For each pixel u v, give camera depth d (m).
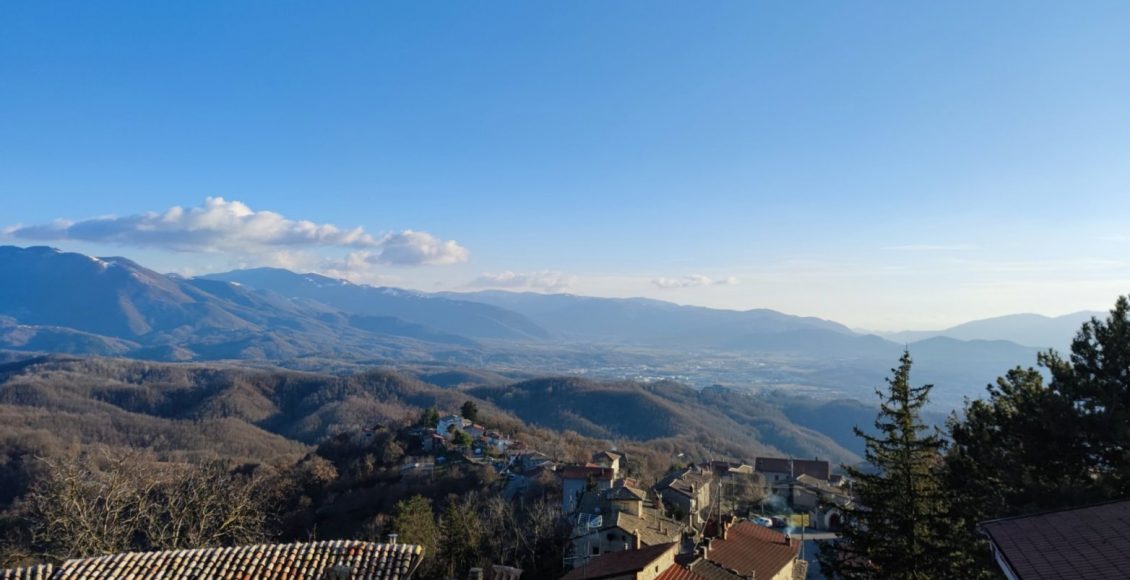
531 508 74.38
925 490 24.41
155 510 43.44
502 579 35.12
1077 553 15.89
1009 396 32.88
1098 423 26.91
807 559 58.44
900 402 24.64
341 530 84.56
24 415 169.88
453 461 109.75
